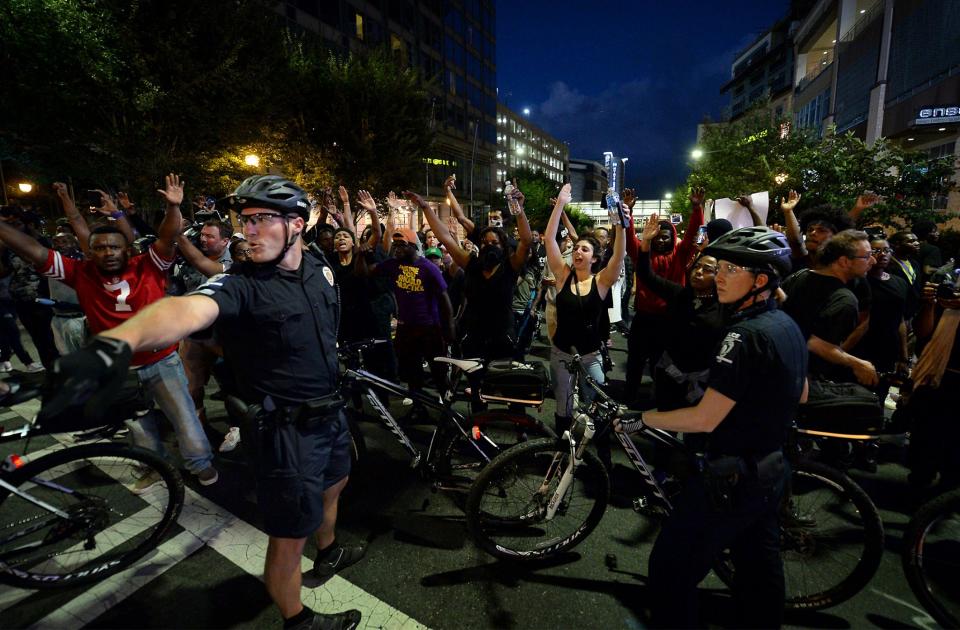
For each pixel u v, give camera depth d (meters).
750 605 1.78
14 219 5.55
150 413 3.01
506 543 2.65
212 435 3.97
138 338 1.12
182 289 4.65
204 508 2.95
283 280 1.73
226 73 10.51
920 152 8.09
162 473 2.51
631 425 2.11
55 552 2.38
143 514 2.70
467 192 45.50
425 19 37.31
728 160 18.66
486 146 49.69
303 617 1.94
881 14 18.80
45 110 9.03
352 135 15.41
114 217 3.56
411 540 2.69
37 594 2.26
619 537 2.73
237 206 1.67
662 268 4.77
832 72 25.00
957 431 2.69
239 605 2.20
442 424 2.98
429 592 2.30
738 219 4.36
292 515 1.78
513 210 3.71
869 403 2.31
